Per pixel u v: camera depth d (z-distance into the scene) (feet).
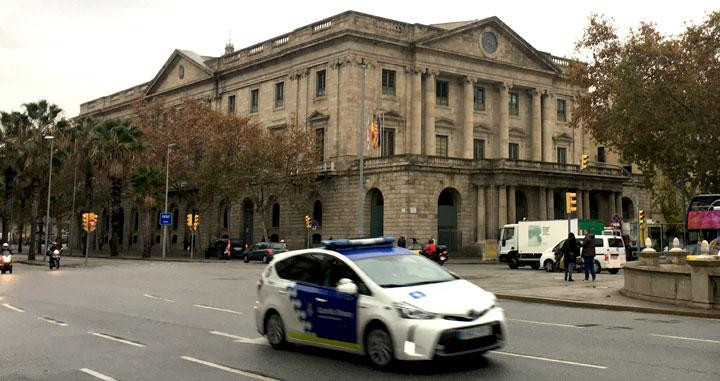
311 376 29.66
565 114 223.30
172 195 236.02
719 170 120.06
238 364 32.71
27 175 174.09
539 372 29.71
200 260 172.35
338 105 182.09
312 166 174.40
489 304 30.63
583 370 30.12
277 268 37.65
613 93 134.41
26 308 57.26
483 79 202.39
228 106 222.89
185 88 239.30
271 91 205.67
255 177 175.01
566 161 222.07
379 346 30.45
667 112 114.83
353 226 173.78
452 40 196.34
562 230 126.41
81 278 97.25
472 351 29.12
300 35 196.03
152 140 194.39
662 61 118.01
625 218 219.61
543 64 215.72
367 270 32.30
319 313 33.73
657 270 58.18
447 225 174.70
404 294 30.12
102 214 270.05
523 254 131.54
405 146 187.21
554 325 45.80
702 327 44.98
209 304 60.34
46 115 175.73
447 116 196.85
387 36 184.65
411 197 165.17
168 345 38.27
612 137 132.26
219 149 173.88
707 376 28.86
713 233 114.32
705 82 114.01
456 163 174.70
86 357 34.91
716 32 113.70
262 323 37.78
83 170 184.55
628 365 31.24
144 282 88.79
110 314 52.90
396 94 186.91
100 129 177.47
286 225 192.95
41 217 225.76
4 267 110.42
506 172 175.52
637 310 54.95
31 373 31.19
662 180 204.13
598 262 109.70
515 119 212.84
